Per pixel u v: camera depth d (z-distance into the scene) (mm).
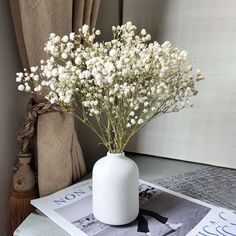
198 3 914
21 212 759
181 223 630
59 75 540
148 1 984
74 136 869
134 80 554
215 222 634
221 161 956
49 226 630
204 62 928
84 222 632
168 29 966
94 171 623
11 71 782
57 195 757
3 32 750
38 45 726
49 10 730
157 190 786
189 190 806
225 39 895
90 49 575
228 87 911
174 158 1021
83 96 596
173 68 568
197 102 955
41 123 762
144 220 641
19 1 690
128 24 603
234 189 816
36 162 814
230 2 876
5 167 792
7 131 788
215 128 947
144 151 1062
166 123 1014
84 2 827
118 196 601
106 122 679
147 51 554
